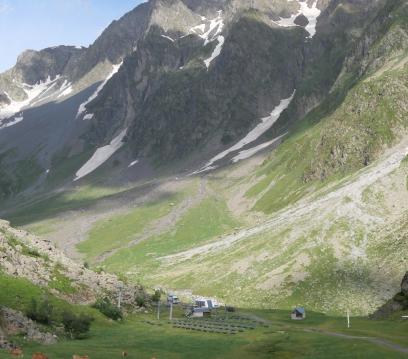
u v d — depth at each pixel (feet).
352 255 566.36
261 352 269.44
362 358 238.07
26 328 260.01
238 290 579.48
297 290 538.47
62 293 349.82
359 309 476.95
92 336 296.30
